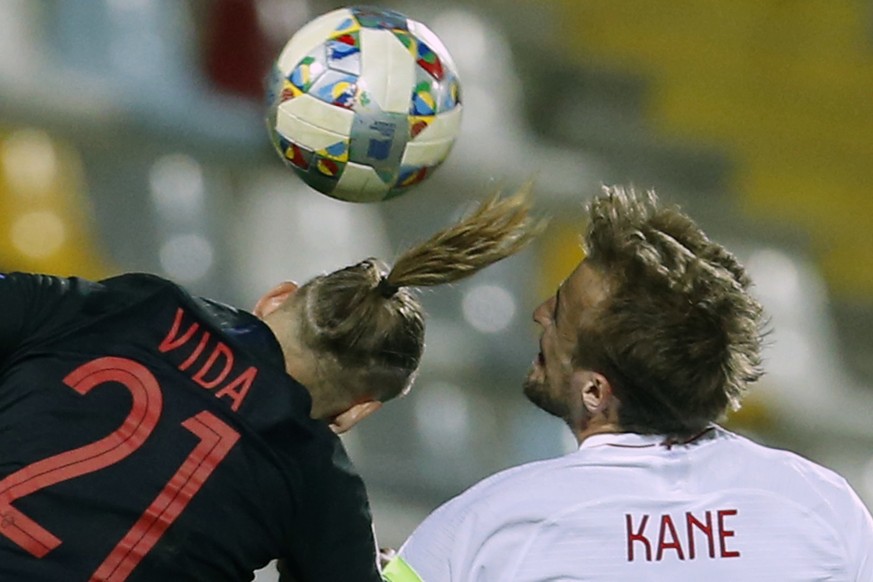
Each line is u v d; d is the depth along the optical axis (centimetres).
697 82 4100
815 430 3331
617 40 4081
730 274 943
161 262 2845
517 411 2898
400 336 954
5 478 872
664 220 956
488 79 3506
